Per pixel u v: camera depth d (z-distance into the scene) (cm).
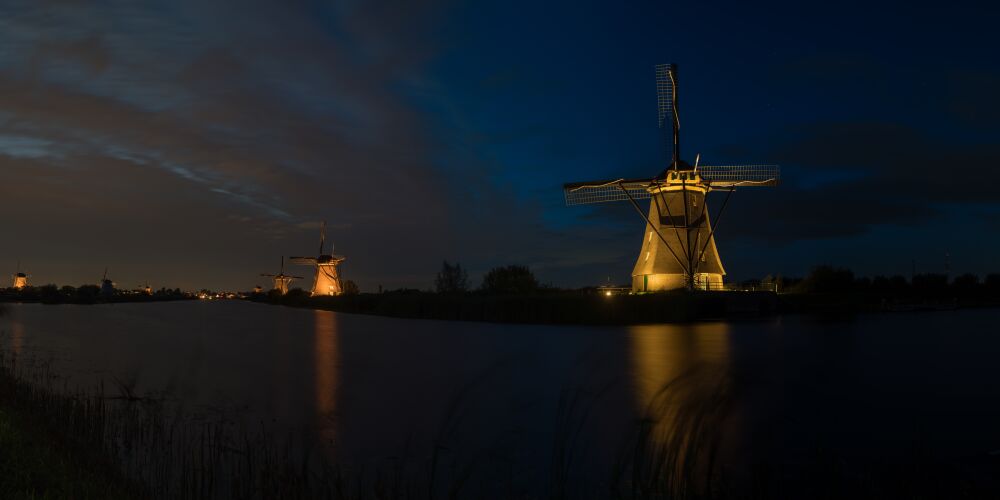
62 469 704
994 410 1185
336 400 1439
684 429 1048
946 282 6356
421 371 1914
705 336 2805
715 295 4259
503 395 1453
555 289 6316
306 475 761
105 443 995
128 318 5469
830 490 731
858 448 924
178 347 2756
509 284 6350
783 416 1136
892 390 1378
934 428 1044
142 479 795
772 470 816
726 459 877
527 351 2347
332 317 6028
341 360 2236
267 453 898
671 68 5147
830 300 5038
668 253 4988
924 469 804
